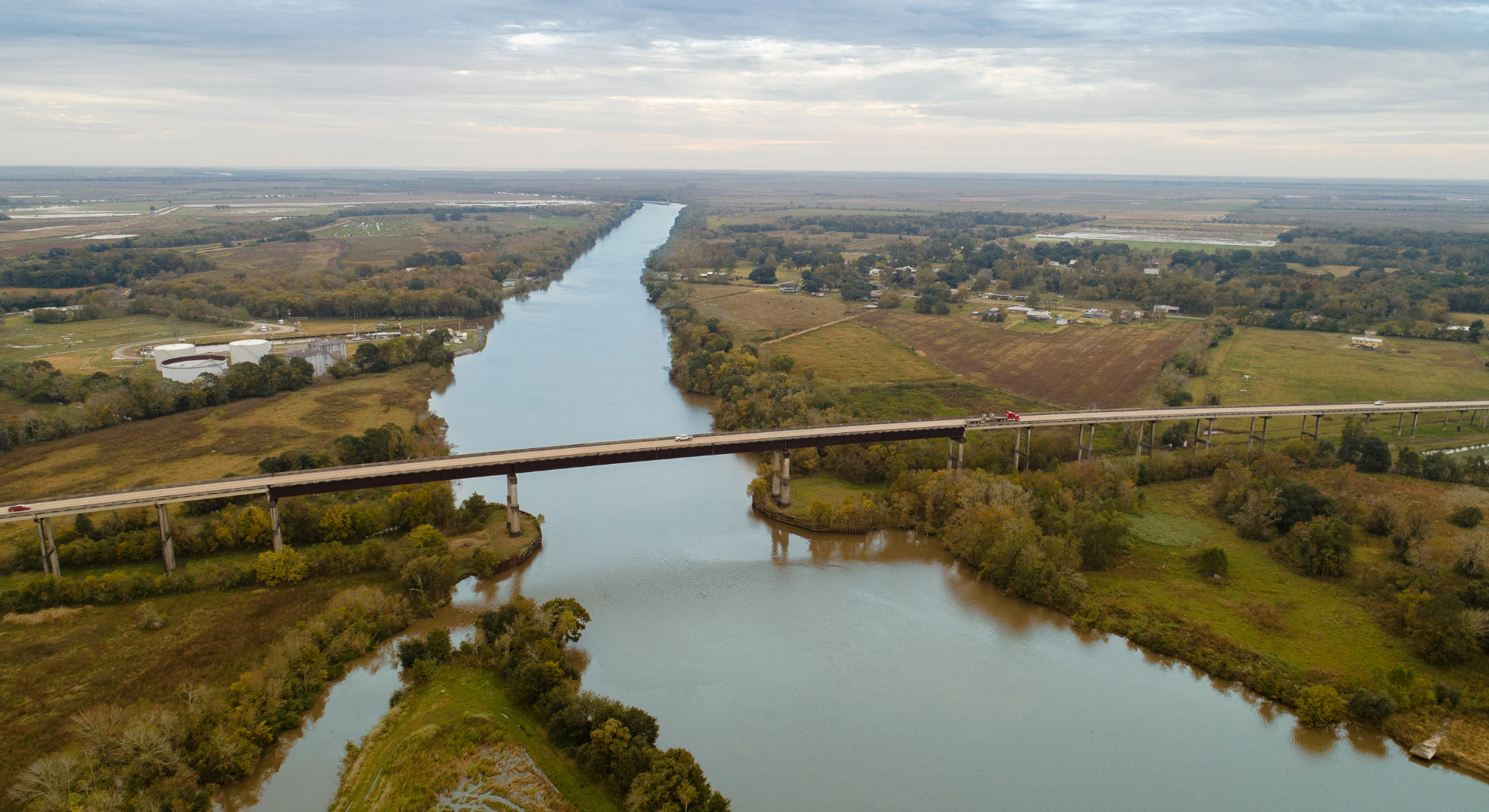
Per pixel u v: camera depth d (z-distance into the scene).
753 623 154.38
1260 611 150.75
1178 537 183.25
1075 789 113.69
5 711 119.12
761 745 121.25
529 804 105.19
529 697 124.12
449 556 162.38
